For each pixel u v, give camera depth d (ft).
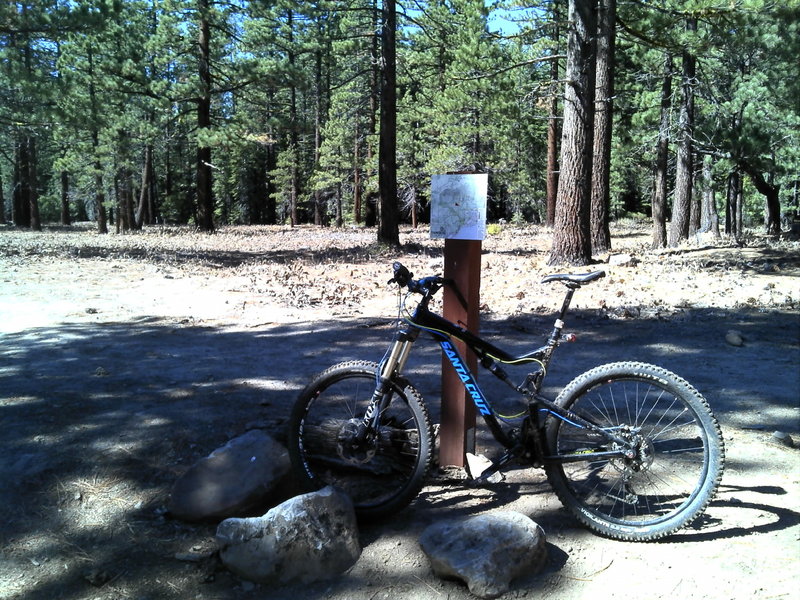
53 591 8.84
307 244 73.82
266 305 30.04
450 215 10.85
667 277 34.47
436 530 9.29
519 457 10.28
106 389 16.44
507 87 54.19
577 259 40.70
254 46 91.40
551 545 9.61
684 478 11.26
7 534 10.04
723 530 9.86
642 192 140.46
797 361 18.93
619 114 86.99
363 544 9.78
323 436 11.51
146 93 83.87
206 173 95.61
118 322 26.00
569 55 39.22
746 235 82.17
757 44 51.98
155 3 85.46
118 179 99.45
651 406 13.69
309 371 18.37
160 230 103.19
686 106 63.10
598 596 8.42
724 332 22.63
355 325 24.90
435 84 100.53
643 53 67.21
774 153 73.72
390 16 55.62
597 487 10.89
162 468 12.09
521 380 11.34
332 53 104.58
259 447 11.31
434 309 28.04
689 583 8.59
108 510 10.77
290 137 137.80
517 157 103.86
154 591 8.84
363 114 124.36
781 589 8.39
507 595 8.46
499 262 45.27
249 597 8.73
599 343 21.43
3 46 52.37
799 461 12.15
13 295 32.19
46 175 173.17
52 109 56.13
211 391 16.30
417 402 10.45
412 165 117.60
